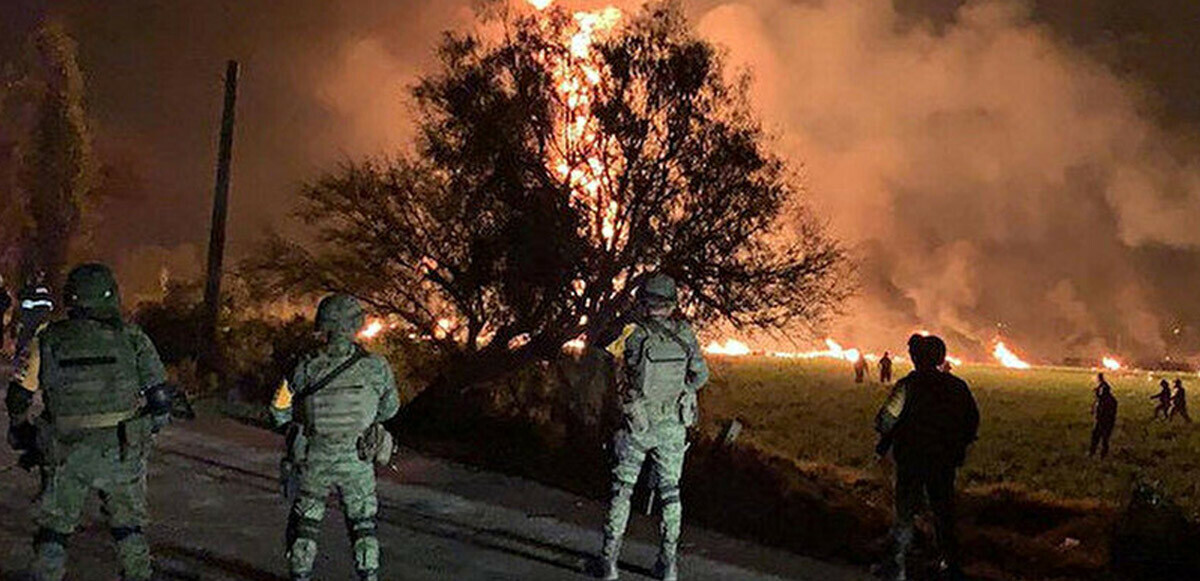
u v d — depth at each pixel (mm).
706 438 17062
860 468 22828
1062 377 67750
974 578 10078
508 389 19234
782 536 11562
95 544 8352
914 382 8906
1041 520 16812
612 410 16859
